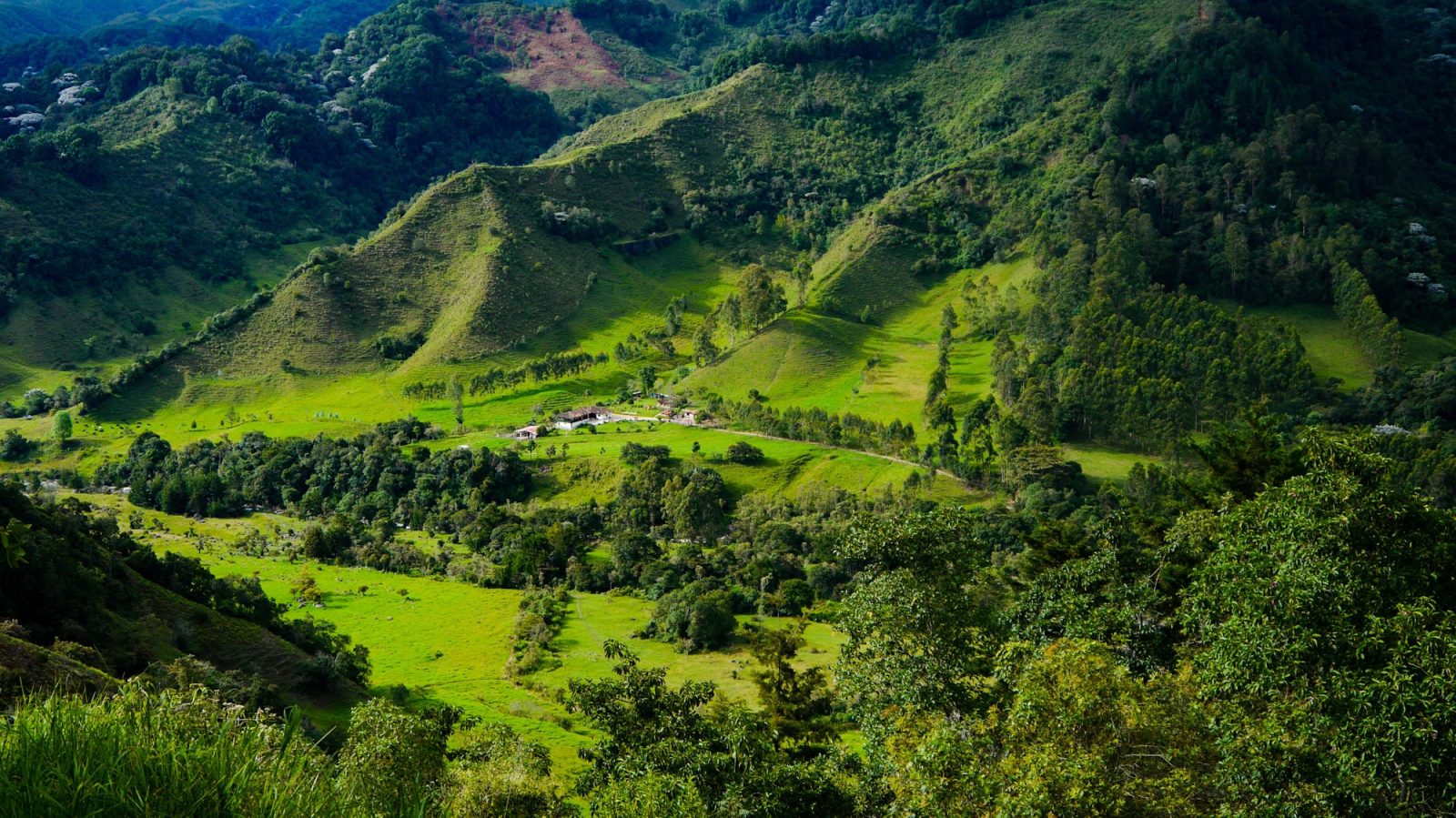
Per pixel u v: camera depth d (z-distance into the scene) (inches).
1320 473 975.0
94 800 301.1
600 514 5782.5
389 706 1309.1
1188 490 1971.0
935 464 5999.0
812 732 1973.4
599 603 4399.6
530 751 1387.8
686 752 1250.6
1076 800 813.9
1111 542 1635.1
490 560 5068.9
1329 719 812.6
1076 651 949.2
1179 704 960.3
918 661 1253.1
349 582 4699.8
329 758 406.0
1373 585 884.6
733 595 4143.7
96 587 2677.2
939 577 1314.0
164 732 342.3
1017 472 5590.6
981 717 1190.9
